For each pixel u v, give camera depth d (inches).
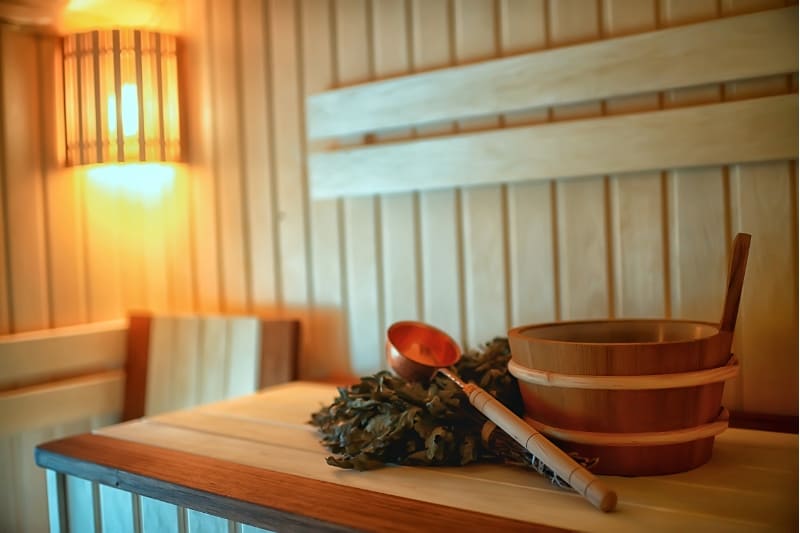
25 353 74.4
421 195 69.4
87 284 81.8
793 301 53.6
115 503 49.3
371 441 46.5
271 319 74.8
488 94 63.9
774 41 52.4
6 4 73.0
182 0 82.4
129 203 86.1
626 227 59.4
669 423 41.9
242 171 80.6
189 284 85.1
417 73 68.8
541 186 63.0
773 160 53.4
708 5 55.7
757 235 54.6
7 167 75.0
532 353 43.8
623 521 36.4
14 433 73.0
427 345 57.5
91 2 78.0
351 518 37.9
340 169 72.9
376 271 72.5
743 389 55.7
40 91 77.9
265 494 41.8
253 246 80.6
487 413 44.1
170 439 53.4
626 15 58.7
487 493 41.1
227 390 76.9
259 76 78.7
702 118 55.0
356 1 72.1
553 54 60.7
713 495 39.4
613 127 58.4
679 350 41.0
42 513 76.4
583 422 42.4
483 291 66.4
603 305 60.7
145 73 78.7
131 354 83.2
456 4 66.4
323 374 76.7
